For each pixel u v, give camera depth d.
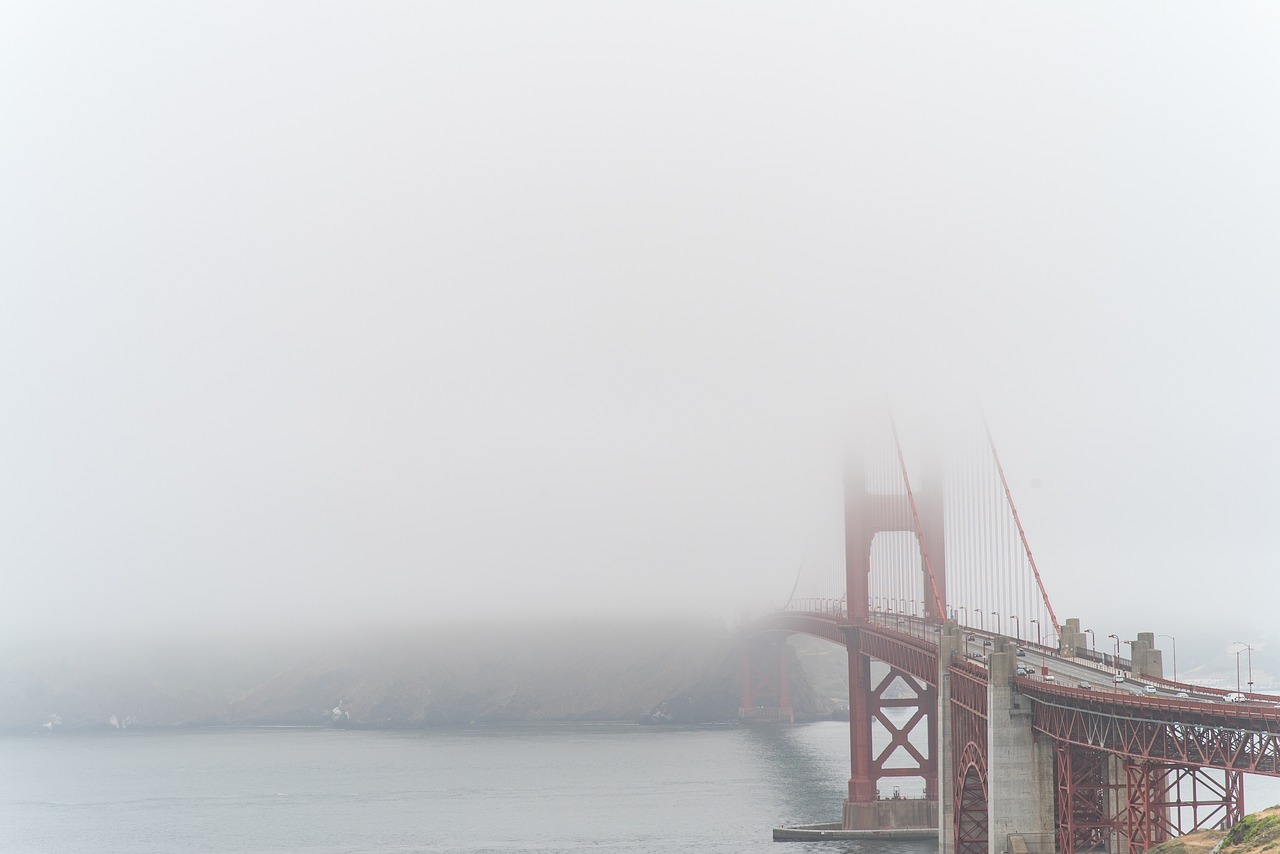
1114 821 61.09
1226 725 45.16
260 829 141.38
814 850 102.88
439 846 123.06
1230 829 54.19
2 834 145.00
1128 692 57.59
